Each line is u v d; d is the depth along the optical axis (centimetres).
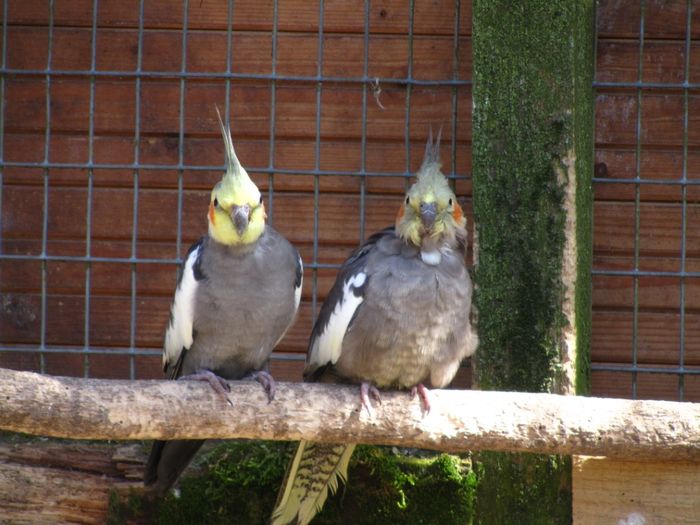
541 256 693
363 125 775
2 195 796
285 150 802
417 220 662
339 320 670
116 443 737
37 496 728
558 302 690
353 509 724
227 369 720
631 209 792
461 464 722
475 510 714
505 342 695
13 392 578
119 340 797
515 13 699
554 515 693
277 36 802
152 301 798
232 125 803
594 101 763
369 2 795
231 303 688
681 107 791
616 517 686
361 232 774
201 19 803
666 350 785
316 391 636
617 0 796
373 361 670
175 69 803
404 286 661
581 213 704
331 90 798
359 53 800
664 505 682
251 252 689
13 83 797
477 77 704
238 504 728
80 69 803
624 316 788
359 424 633
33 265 795
